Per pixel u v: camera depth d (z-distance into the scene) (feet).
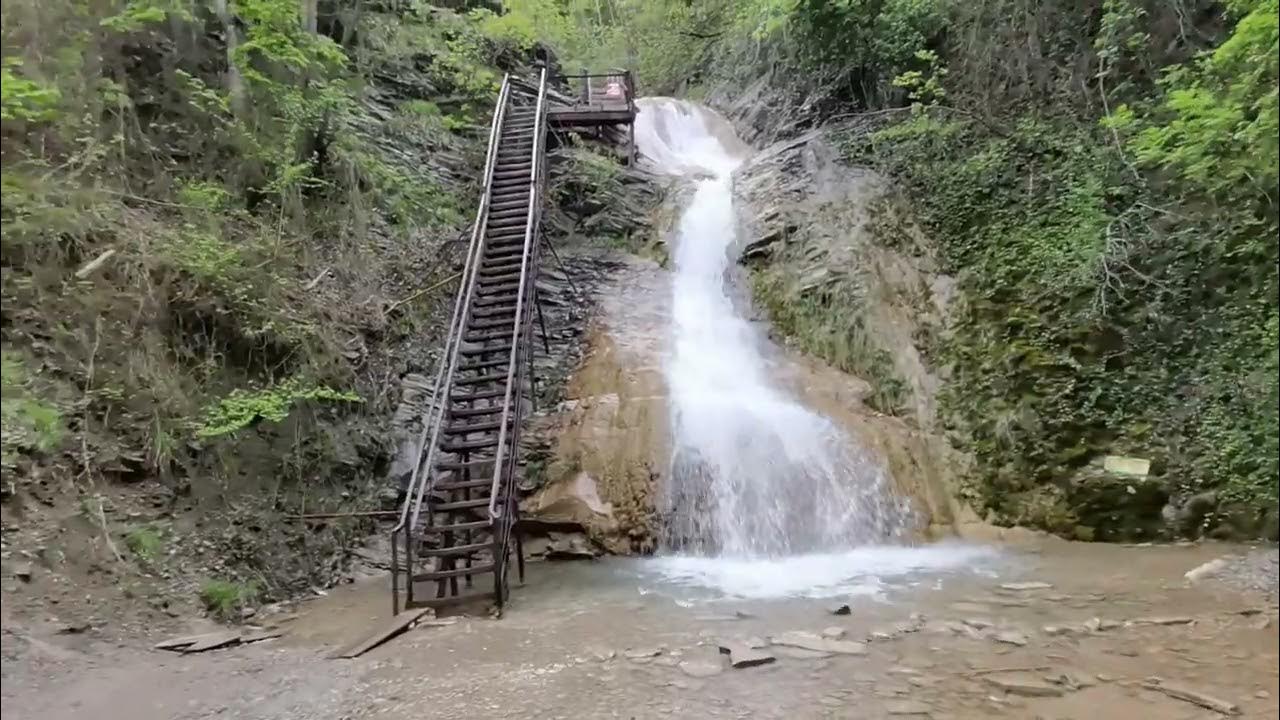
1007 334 34.78
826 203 46.62
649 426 33.63
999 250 37.63
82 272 24.73
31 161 24.64
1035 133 39.96
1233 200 30.68
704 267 47.88
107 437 23.43
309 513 27.48
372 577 27.68
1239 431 27.63
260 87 35.32
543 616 21.98
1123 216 33.58
